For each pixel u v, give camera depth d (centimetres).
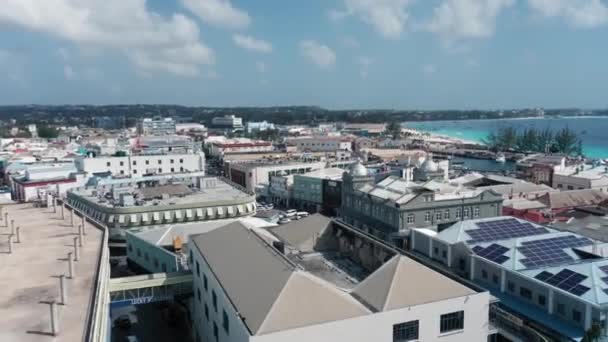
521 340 4694
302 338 3606
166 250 7562
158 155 17288
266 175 16900
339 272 5475
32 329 3256
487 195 9844
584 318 4847
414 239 7781
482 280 6319
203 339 5581
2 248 5316
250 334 3528
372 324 3828
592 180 13750
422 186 10038
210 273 5044
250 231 5816
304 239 6188
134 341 6125
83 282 4209
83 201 10419
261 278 4331
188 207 9662
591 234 8231
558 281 5262
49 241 5634
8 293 3941
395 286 4156
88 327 3169
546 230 7062
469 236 7031
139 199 9988
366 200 10425
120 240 9338
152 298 5972
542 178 15650
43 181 13638
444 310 4084
